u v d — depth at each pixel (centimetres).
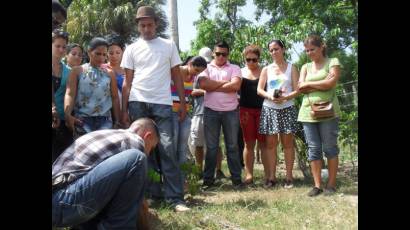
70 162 282
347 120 693
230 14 2123
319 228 356
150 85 429
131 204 283
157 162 463
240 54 957
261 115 559
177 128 484
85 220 280
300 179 608
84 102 404
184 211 412
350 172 657
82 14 1731
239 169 576
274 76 550
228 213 404
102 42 410
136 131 316
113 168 275
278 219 384
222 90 562
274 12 1781
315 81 479
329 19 1378
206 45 1795
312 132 485
